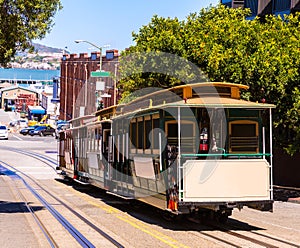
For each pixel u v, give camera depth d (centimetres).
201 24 2322
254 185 1353
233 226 1433
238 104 1358
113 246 1126
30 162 4144
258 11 3077
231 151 1409
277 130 2180
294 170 2450
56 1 1545
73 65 6744
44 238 1207
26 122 9462
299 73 2061
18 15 1492
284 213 1727
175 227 1413
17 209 1742
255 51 2078
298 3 2842
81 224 1445
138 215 1650
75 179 2573
